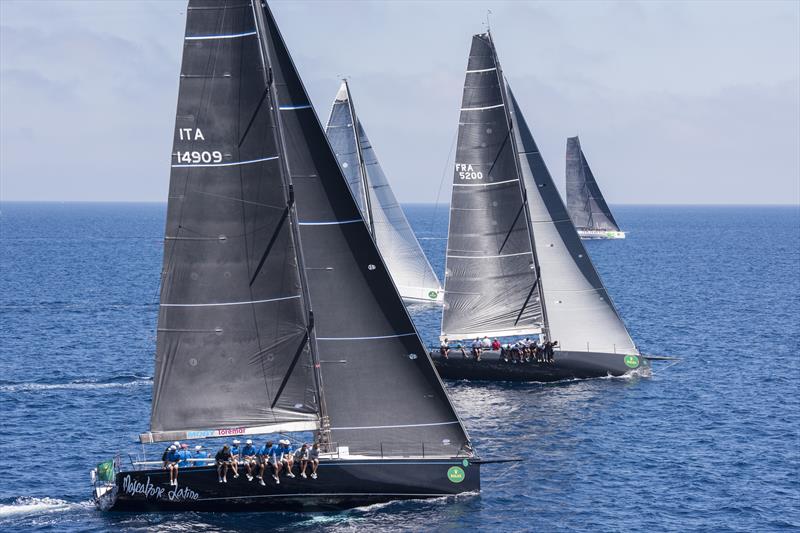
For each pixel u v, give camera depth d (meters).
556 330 178.38
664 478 122.38
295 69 109.19
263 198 103.50
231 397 105.19
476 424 147.00
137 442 138.50
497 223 176.88
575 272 177.38
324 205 109.25
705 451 133.88
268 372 105.44
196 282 103.75
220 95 102.06
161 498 105.88
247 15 101.06
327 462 106.12
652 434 142.12
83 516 106.94
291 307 104.94
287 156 109.19
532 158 176.88
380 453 110.50
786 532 105.50
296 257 104.62
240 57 101.69
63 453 132.62
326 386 109.88
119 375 183.75
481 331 179.38
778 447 136.12
